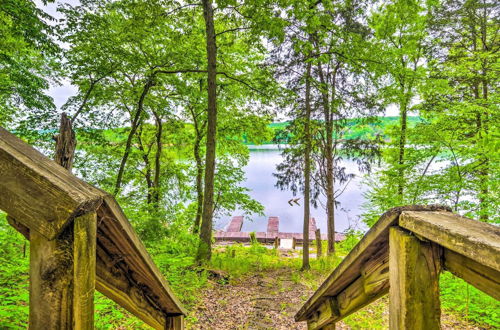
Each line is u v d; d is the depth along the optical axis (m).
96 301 3.12
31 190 0.64
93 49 8.30
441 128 7.16
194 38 10.70
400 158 9.49
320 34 8.84
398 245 0.81
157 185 13.62
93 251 0.68
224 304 5.97
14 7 6.03
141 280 1.36
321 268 10.11
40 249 0.64
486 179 6.02
